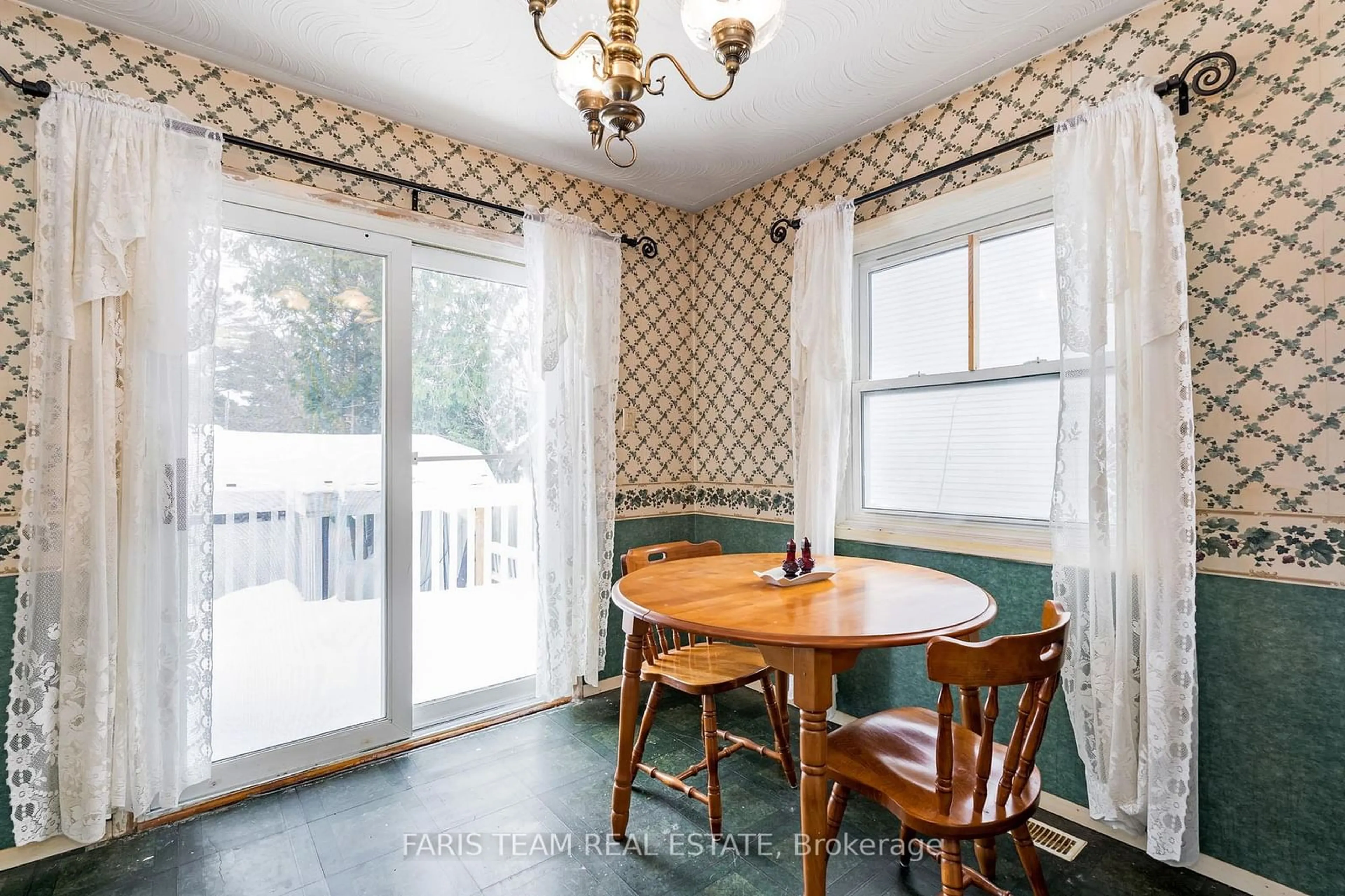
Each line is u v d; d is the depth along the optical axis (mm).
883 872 1703
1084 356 1836
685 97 2268
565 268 2727
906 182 2369
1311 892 1521
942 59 2059
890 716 1625
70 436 1733
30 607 1698
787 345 2900
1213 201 1677
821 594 1675
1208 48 1685
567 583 2734
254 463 2150
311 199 2229
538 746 2428
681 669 1992
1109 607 1769
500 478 2771
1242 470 1636
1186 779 1602
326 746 2268
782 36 1927
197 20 1846
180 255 1873
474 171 2637
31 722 1697
